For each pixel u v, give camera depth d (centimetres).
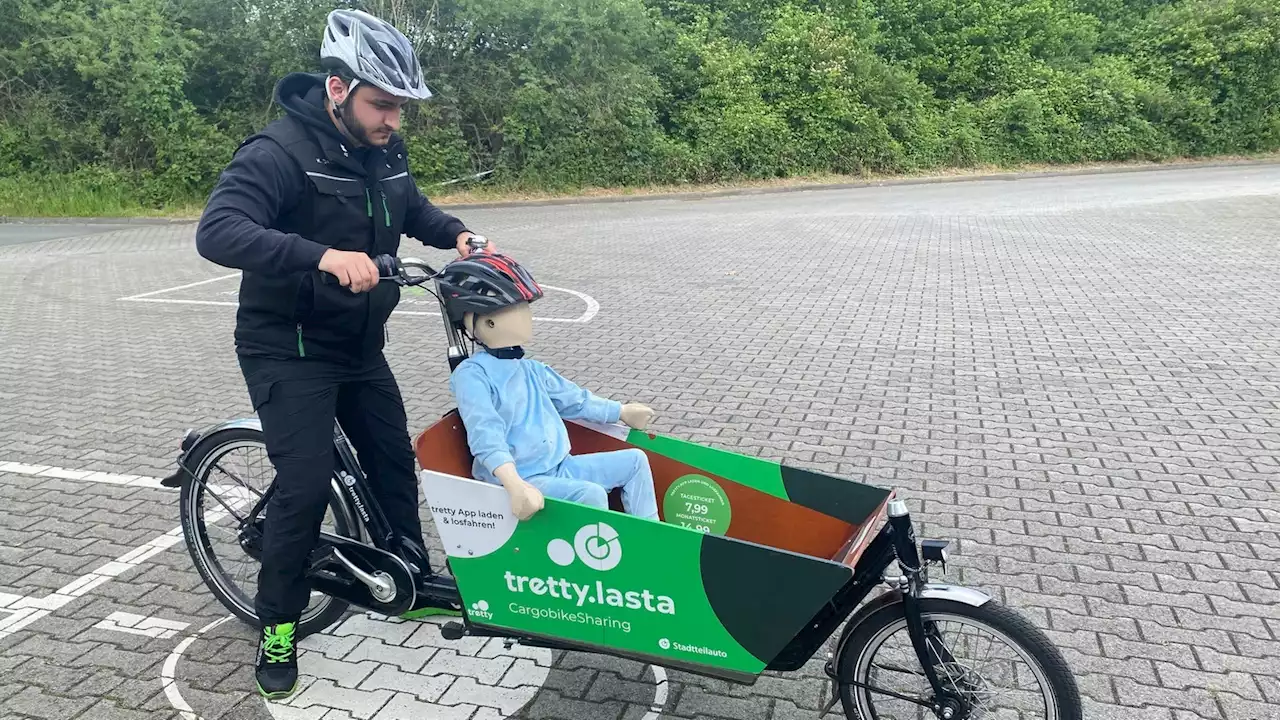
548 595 276
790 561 248
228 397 652
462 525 275
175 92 2052
